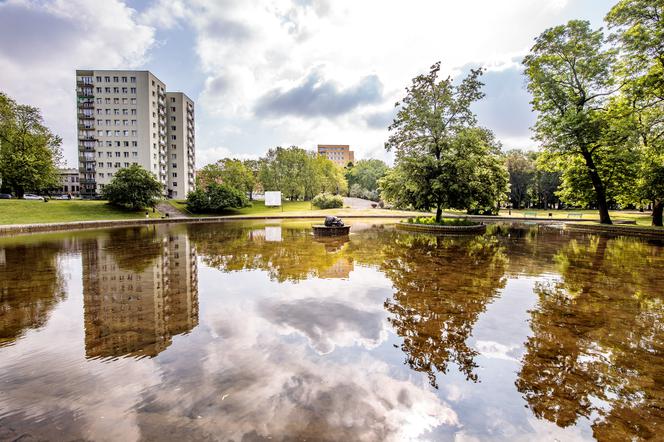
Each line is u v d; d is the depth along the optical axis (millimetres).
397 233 19656
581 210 53312
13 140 37031
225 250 12359
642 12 17922
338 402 2850
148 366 3482
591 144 21328
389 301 5836
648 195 19516
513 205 62031
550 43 21750
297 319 4930
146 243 14734
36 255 11273
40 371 3391
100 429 2486
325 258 10492
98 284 7164
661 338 4289
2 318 5023
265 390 3021
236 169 59406
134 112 58719
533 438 2453
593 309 5441
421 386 3139
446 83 21500
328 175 69438
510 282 7242
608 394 3055
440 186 20359
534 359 3709
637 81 19109
